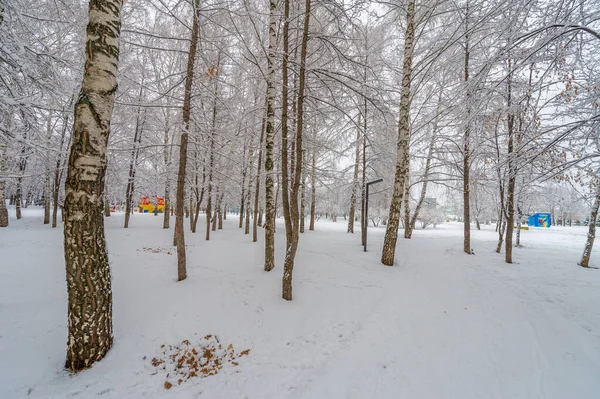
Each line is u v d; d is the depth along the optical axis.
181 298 4.79
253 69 7.98
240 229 17.31
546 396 2.71
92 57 2.80
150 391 2.77
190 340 3.73
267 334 3.95
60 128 9.46
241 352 3.54
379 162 11.81
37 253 8.11
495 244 12.53
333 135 10.92
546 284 6.03
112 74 2.93
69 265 2.88
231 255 8.32
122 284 5.39
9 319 3.86
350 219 16.34
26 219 15.54
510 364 3.24
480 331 4.00
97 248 2.99
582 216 39.09
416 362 3.31
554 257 9.30
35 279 5.62
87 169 2.82
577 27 3.85
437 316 4.45
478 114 6.16
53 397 2.54
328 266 6.90
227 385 2.92
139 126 13.18
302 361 3.35
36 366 2.94
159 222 17.84
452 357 3.40
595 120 3.95
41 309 4.22
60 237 11.05
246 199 15.87
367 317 4.39
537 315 4.48
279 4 6.45
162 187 15.87
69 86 5.79
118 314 4.13
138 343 3.51
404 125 6.98
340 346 3.67
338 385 2.92
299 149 4.85
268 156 6.67
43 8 6.03
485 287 5.80
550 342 3.68
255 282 5.67
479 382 2.95
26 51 4.86
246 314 4.43
